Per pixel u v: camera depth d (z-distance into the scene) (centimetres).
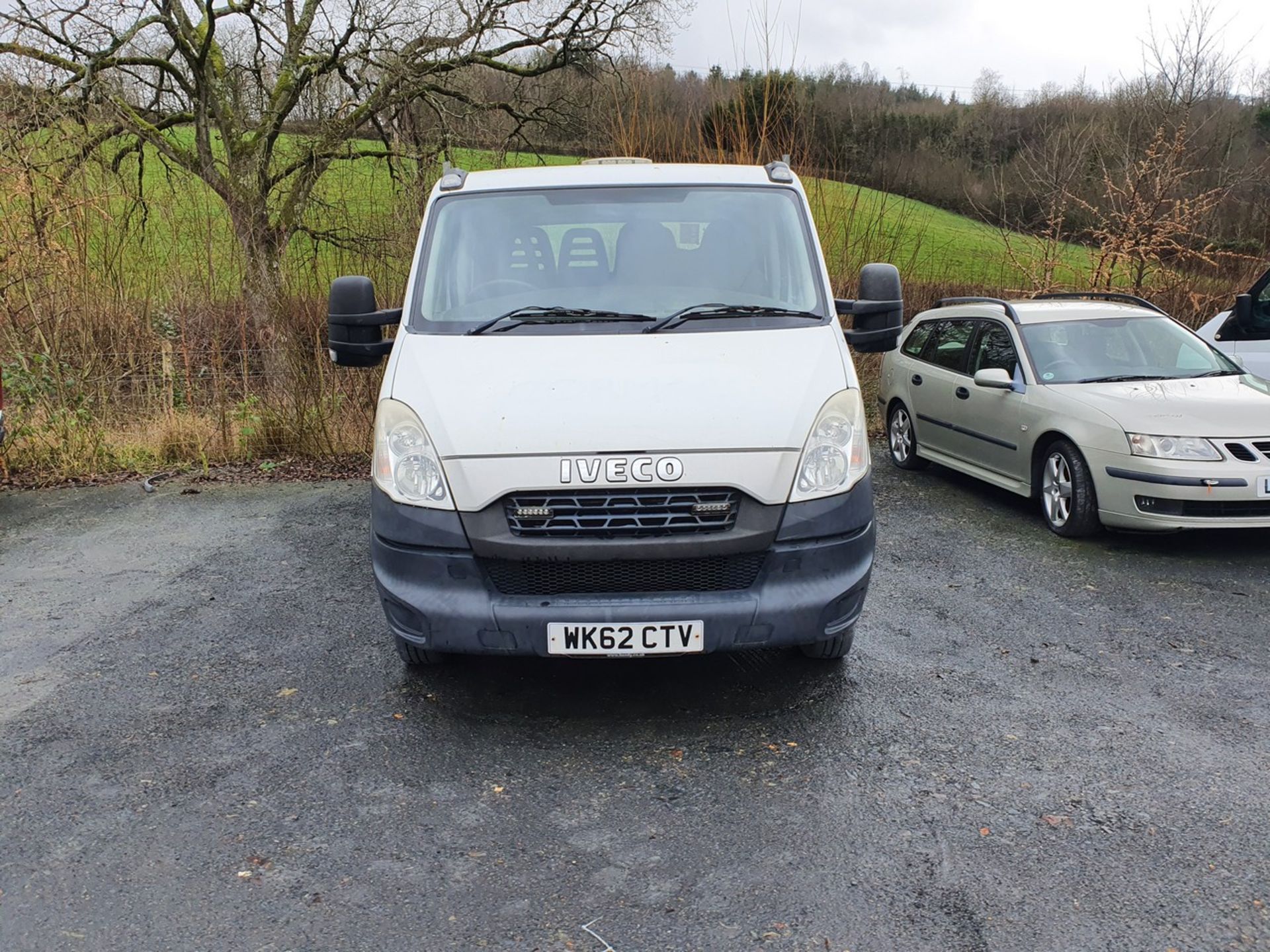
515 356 392
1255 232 1380
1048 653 449
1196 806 315
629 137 1117
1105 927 257
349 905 273
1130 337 714
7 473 873
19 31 1219
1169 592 533
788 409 362
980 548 624
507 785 338
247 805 327
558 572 352
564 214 465
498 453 350
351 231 1099
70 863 295
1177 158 1212
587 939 257
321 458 939
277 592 556
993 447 728
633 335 406
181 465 909
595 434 350
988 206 1344
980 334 774
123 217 1040
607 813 319
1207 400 612
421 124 1480
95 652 470
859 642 466
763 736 371
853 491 365
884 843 298
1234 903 266
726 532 348
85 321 972
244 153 1376
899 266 1188
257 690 421
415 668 441
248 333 998
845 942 254
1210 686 409
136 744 373
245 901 275
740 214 467
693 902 272
